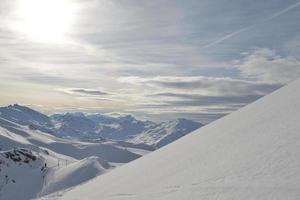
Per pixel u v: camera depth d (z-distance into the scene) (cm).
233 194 1202
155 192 1717
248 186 1206
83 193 2862
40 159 13712
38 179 11562
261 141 1683
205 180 1519
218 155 1919
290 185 1065
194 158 2164
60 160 14638
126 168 3447
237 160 1597
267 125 1948
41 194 9956
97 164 12356
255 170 1335
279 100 2480
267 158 1396
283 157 1318
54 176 11469
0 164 12356
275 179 1159
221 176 1469
